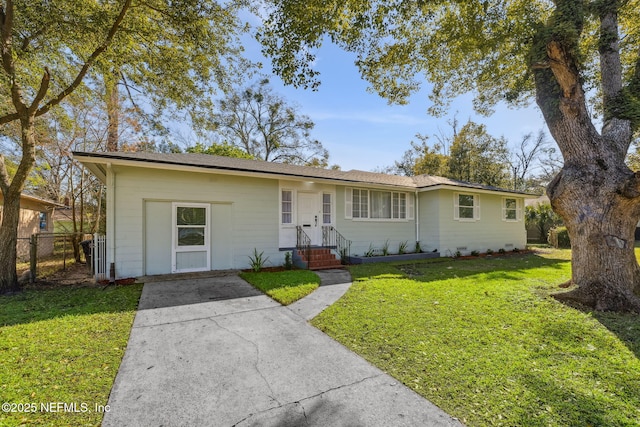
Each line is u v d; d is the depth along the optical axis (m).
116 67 8.31
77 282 7.02
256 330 4.02
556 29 5.26
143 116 12.05
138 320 4.34
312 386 2.66
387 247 12.01
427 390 2.57
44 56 7.78
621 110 5.39
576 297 4.89
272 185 9.34
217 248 8.37
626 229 4.93
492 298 5.32
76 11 6.25
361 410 2.31
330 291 6.06
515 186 28.70
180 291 6.07
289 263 8.99
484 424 2.13
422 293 5.75
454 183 12.87
